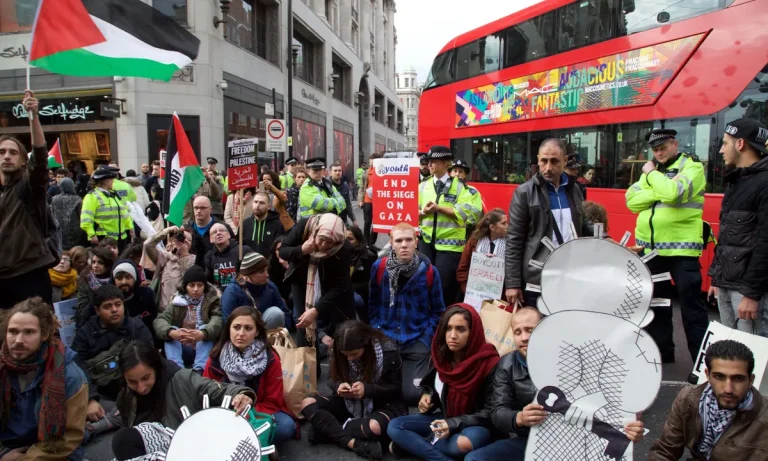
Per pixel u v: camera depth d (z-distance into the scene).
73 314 5.10
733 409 2.86
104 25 4.88
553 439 3.07
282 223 6.99
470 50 11.73
